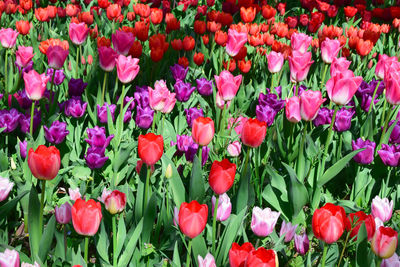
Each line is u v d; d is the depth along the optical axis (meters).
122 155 3.45
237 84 3.31
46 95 4.26
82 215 2.15
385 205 2.75
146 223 2.80
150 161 2.54
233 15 7.54
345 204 3.44
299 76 3.90
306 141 3.62
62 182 3.84
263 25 6.43
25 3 6.31
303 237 2.66
